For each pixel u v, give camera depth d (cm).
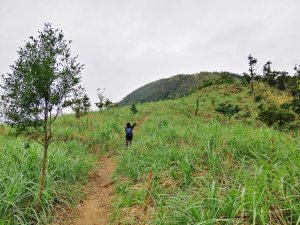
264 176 487
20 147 979
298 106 3089
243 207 439
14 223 584
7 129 1711
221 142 912
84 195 862
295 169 512
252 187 481
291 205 430
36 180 774
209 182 605
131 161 1055
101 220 676
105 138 1794
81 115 2912
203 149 912
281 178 452
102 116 3164
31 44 693
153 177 765
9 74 679
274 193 484
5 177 690
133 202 702
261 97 5431
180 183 725
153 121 2883
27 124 689
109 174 1106
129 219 602
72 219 693
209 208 475
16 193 650
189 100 5938
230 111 3441
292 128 1241
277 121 2136
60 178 877
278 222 420
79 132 1927
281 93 6009
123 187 837
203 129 1248
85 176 1019
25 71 671
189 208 462
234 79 8262
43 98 694
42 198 695
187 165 758
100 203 798
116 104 4391
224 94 6438
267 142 828
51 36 704
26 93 659
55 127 1931
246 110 4238
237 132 1080
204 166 780
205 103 5334
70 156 1091
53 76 683
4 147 1019
